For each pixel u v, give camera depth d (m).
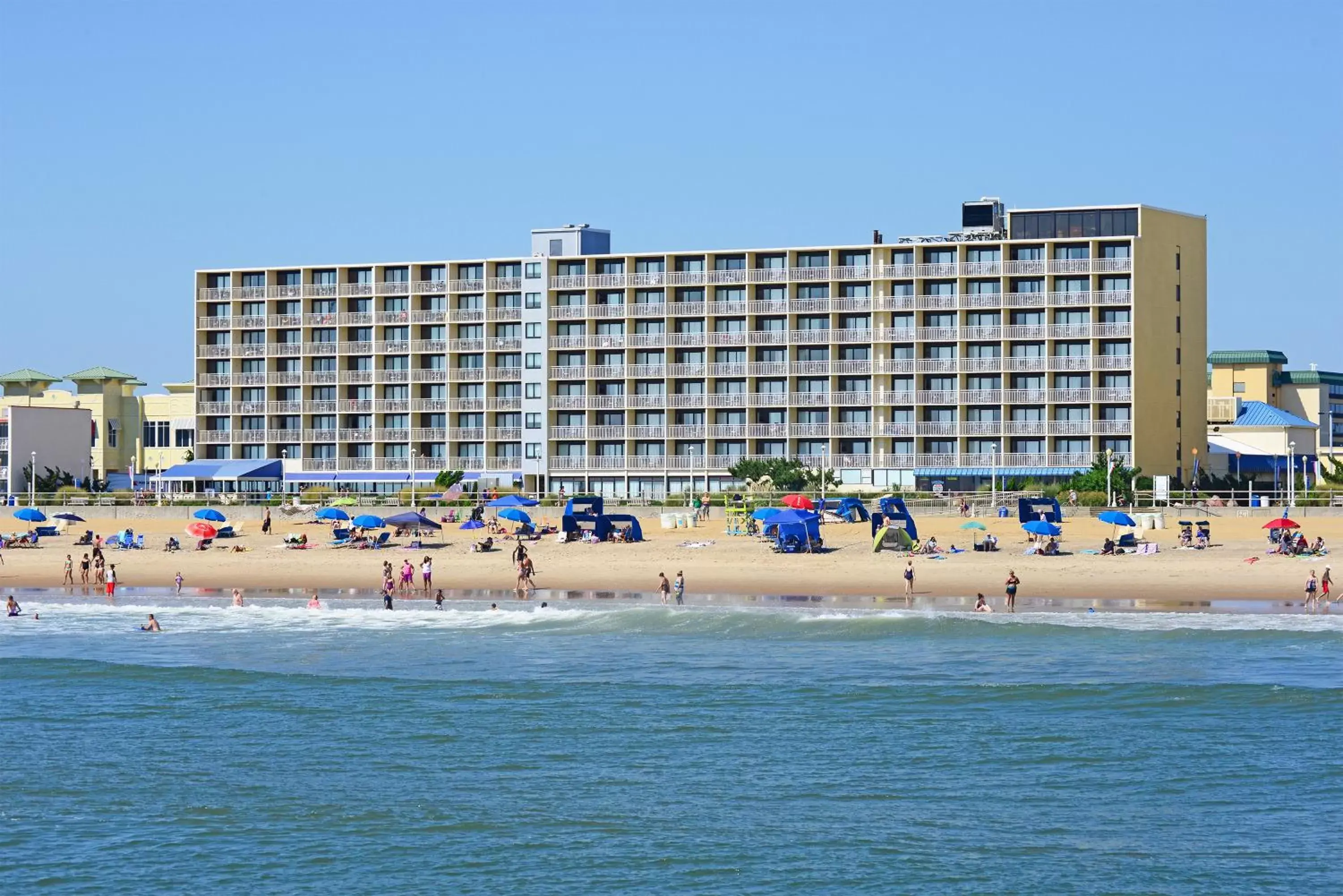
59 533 153.38
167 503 173.25
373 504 163.12
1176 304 183.75
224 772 66.50
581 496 140.50
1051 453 177.12
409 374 197.12
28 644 96.94
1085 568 114.56
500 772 66.06
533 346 192.75
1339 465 163.62
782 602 106.19
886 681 82.50
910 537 123.75
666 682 83.25
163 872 54.66
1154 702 76.75
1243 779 64.19
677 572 120.06
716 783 64.19
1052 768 66.00
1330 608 100.50
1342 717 73.62
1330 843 56.56
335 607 108.81
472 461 195.75
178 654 93.00
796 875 53.94
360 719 75.69
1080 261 177.12
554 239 199.25
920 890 52.62
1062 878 53.50
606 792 63.19
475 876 54.06
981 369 179.12
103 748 70.75
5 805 62.09
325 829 58.97
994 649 90.75
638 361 190.25
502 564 125.25
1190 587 108.44
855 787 63.41
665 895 52.31
